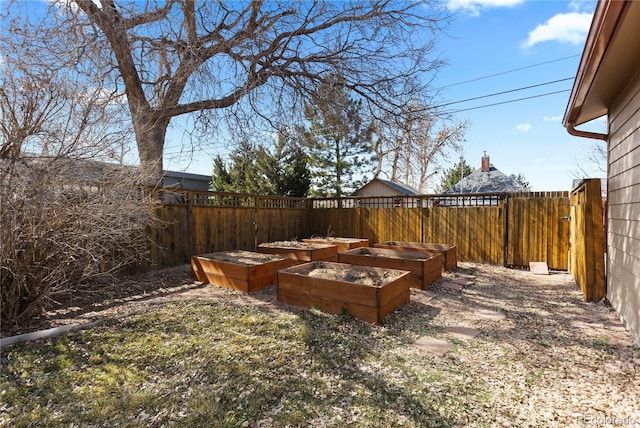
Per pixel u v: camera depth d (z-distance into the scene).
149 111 6.41
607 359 2.80
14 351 2.75
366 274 4.46
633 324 3.26
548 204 6.82
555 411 2.08
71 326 3.25
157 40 6.11
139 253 5.00
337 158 15.87
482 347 3.05
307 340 3.08
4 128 3.14
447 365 2.69
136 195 4.56
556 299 4.68
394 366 2.66
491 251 7.41
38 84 3.33
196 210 6.62
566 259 6.64
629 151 3.52
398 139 8.12
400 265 5.25
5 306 3.29
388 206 8.98
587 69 3.04
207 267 5.25
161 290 4.83
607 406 2.12
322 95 7.48
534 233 6.95
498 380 2.46
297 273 4.37
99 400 2.15
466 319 3.82
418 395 2.25
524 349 3.01
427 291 5.00
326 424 1.95
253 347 2.92
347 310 3.74
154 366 2.59
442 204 8.20
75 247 3.53
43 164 3.31
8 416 1.99
